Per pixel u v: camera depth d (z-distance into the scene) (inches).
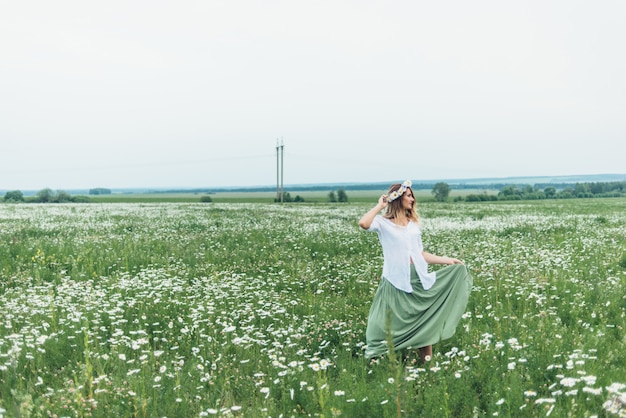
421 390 194.9
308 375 211.6
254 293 357.7
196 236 703.1
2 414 169.6
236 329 285.4
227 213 1286.9
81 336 257.8
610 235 674.8
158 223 929.5
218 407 186.7
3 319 294.2
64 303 322.3
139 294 351.9
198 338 263.1
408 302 233.0
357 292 383.2
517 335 251.0
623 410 148.9
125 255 500.1
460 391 189.3
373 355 233.3
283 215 1191.6
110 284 395.2
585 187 4439.0
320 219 1043.3
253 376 217.9
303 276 427.2
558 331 253.9
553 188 4170.8
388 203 244.8
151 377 209.0
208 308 310.5
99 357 225.3
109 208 1690.5
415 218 242.7
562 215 1170.6
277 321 300.8
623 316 284.8
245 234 727.1
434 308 234.7
